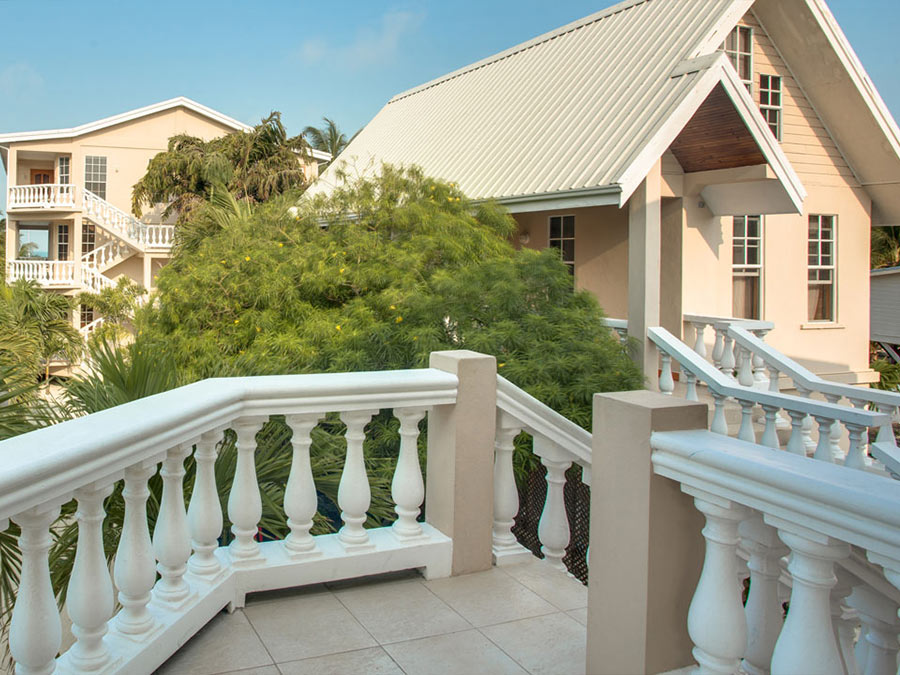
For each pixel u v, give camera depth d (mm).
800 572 1974
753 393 8164
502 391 3957
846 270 14172
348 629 3273
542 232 13695
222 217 13273
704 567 2281
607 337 7711
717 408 8656
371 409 3607
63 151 30062
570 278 8281
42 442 2246
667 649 2414
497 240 9812
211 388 3240
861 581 2510
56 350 17172
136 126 30375
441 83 19719
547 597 3646
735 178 10719
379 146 18438
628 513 2447
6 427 3928
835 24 12547
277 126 26672
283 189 25906
